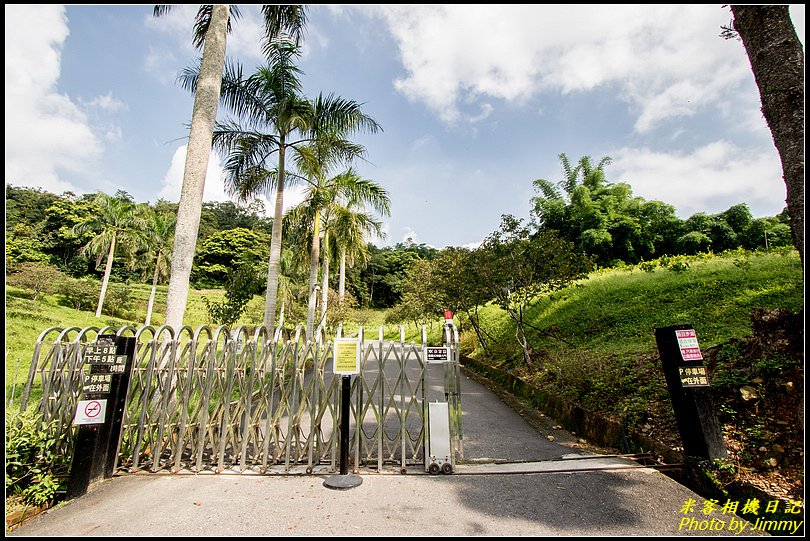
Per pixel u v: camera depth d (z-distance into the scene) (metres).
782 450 3.64
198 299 38.38
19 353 12.26
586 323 11.02
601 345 9.06
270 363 5.11
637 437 4.90
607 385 6.33
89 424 4.00
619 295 11.79
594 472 4.30
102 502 3.70
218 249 48.56
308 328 13.70
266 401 5.03
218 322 16.08
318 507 3.61
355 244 15.26
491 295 10.55
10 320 16.98
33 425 3.86
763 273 9.49
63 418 4.24
